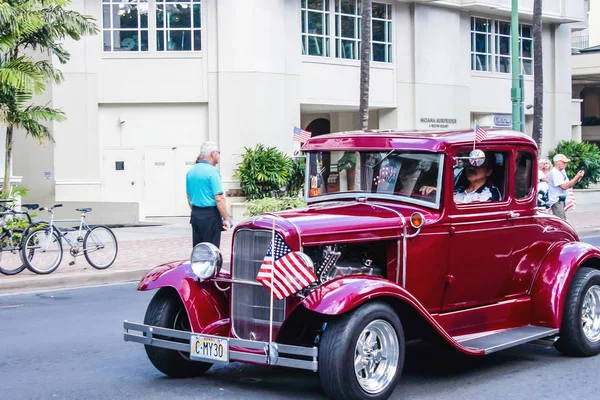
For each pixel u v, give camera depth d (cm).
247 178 2658
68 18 1989
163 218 2764
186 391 764
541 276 873
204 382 797
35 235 1505
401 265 755
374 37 3103
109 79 2738
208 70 2756
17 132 2686
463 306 820
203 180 1215
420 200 787
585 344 875
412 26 3194
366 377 690
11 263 1513
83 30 2027
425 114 3231
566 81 3841
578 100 4034
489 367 849
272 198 2402
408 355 901
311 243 707
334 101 2975
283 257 685
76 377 825
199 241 1230
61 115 2084
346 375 663
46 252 1517
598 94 5162
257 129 2747
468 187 813
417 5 3186
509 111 3588
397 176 802
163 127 2783
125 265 1625
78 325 1092
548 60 3781
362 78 2614
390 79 3152
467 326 820
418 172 792
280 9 2794
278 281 683
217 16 2736
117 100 2742
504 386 774
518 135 856
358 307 676
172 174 2791
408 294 705
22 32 1838
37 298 1325
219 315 770
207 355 718
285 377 813
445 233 784
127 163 2773
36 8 1903
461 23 3369
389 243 757
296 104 2866
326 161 852
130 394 759
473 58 3456
